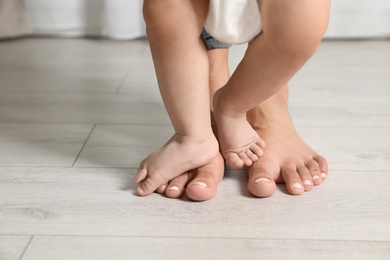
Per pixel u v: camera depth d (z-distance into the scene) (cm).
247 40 97
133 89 168
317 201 104
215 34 97
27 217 99
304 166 112
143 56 204
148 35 97
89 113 149
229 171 116
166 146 108
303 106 153
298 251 90
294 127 131
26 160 121
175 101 102
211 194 104
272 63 94
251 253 89
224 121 109
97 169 117
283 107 126
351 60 198
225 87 106
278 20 88
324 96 162
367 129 138
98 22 227
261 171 108
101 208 102
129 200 105
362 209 102
